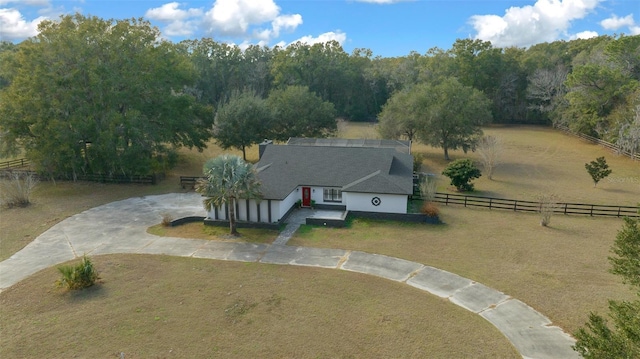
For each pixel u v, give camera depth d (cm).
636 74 5978
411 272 2136
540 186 3997
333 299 1866
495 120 9231
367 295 1902
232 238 2617
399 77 9650
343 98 9719
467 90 5231
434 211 2881
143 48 4206
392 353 1487
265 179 3006
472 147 5116
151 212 3139
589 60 7412
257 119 4916
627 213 3083
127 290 1950
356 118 9838
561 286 1967
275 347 1527
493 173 4600
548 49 10344
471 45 8862
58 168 3884
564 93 7675
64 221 2947
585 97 6156
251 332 1620
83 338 1586
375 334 1602
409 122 5372
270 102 5556
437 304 1822
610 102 6038
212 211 2895
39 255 2369
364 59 10619
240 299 1864
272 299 1864
